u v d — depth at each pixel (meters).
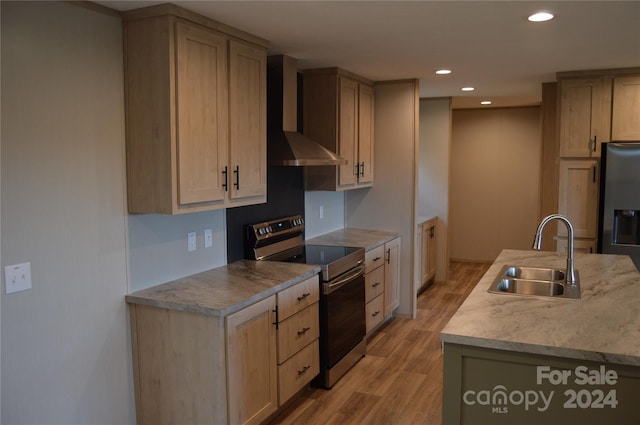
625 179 4.12
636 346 1.95
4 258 2.17
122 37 2.65
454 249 7.99
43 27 2.28
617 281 3.01
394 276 5.05
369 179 5.05
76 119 2.45
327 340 3.59
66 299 2.45
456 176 7.84
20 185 2.22
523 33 3.12
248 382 2.80
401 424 3.19
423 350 4.39
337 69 4.30
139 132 2.66
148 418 2.83
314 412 3.34
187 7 2.56
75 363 2.51
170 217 3.06
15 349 2.23
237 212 3.67
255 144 3.21
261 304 2.87
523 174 7.48
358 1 2.48
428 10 2.65
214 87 2.84
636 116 4.25
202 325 2.62
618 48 3.54
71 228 2.45
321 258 3.78
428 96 6.38
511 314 2.37
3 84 2.14
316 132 4.43
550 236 5.40
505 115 7.49
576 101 4.41
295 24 2.90
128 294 2.79
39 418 2.35
